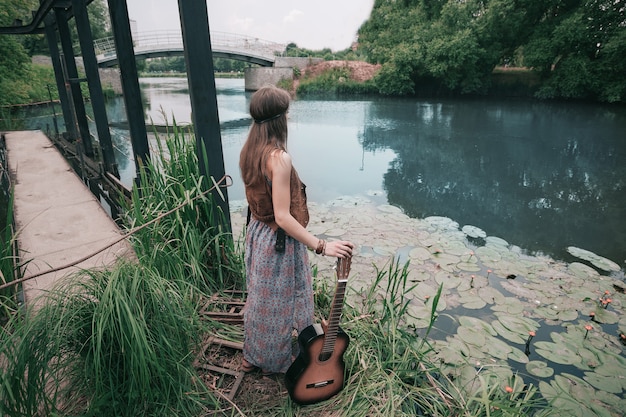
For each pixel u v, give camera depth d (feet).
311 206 19.12
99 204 14.20
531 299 11.09
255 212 5.47
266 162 4.92
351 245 5.23
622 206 20.63
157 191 9.07
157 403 5.38
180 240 8.23
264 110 4.88
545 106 63.72
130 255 7.98
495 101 70.90
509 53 74.02
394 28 82.28
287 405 5.86
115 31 12.22
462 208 19.84
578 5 64.90
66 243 10.80
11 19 58.59
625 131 42.22
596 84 62.44
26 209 13.67
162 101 71.61
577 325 9.91
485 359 8.43
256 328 5.86
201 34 8.00
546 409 6.99
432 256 13.64
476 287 11.59
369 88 85.97
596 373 8.21
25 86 62.28
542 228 17.43
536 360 8.55
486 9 71.10
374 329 7.92
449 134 40.63
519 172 27.14
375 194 21.66
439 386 7.07
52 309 4.98
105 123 20.66
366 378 6.48
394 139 38.17
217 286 8.94
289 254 5.43
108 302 5.06
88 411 4.87
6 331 4.85
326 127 45.19
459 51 70.08
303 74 96.73
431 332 9.37
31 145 26.43
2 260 7.80
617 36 58.13
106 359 5.21
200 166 8.81
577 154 32.17
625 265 13.94
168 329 5.73
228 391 6.10
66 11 23.71
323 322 5.64
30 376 4.63
